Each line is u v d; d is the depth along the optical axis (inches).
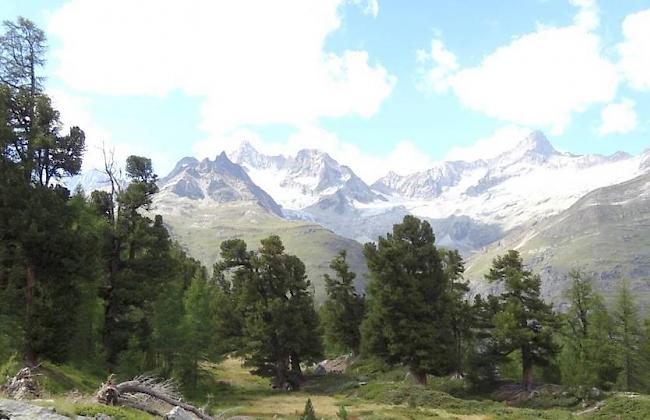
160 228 1846.7
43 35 1444.4
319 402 2037.4
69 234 1353.3
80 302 1441.9
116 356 1721.2
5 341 1175.6
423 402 1959.9
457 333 2682.1
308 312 2711.6
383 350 2485.2
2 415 413.7
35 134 1336.1
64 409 459.5
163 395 608.1
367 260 2586.1
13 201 1283.2
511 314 2313.0
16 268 1295.5
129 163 1846.7
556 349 2314.2
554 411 1856.5
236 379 2950.3
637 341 2637.8
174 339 1943.9
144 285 1760.6
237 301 2736.2
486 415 1781.5
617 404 1791.3
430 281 2486.5
